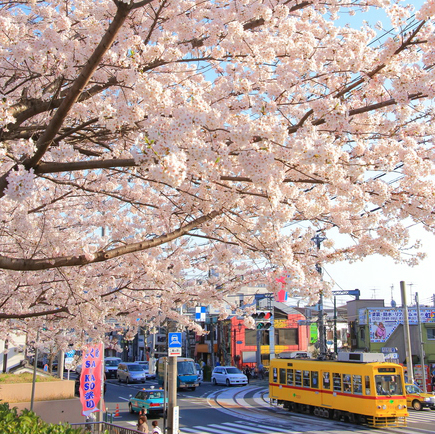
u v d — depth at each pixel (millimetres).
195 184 5969
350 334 36719
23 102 5457
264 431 14492
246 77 5582
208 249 9398
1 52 5262
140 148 3904
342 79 5680
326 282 6703
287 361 19375
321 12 6473
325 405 16719
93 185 7281
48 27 4988
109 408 20719
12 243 7676
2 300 8375
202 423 16234
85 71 3918
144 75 4508
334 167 4539
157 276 7934
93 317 7527
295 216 6223
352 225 6125
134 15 6184
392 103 4695
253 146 4602
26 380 13039
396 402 14711
